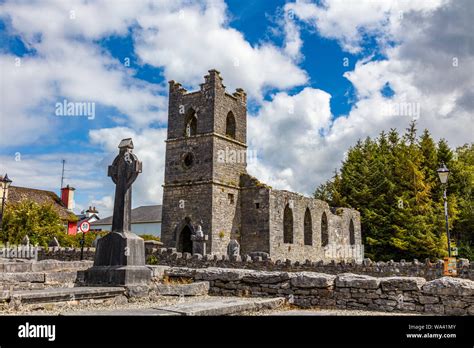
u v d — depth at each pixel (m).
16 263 17.84
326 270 25.48
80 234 47.56
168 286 13.40
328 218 46.00
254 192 38.12
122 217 14.91
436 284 10.72
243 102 41.88
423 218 51.69
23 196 60.53
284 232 39.97
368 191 61.31
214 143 37.41
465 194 57.72
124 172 15.35
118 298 12.41
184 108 39.69
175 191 38.38
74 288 12.17
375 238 57.91
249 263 26.88
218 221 36.34
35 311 9.97
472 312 10.19
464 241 54.62
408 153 60.03
